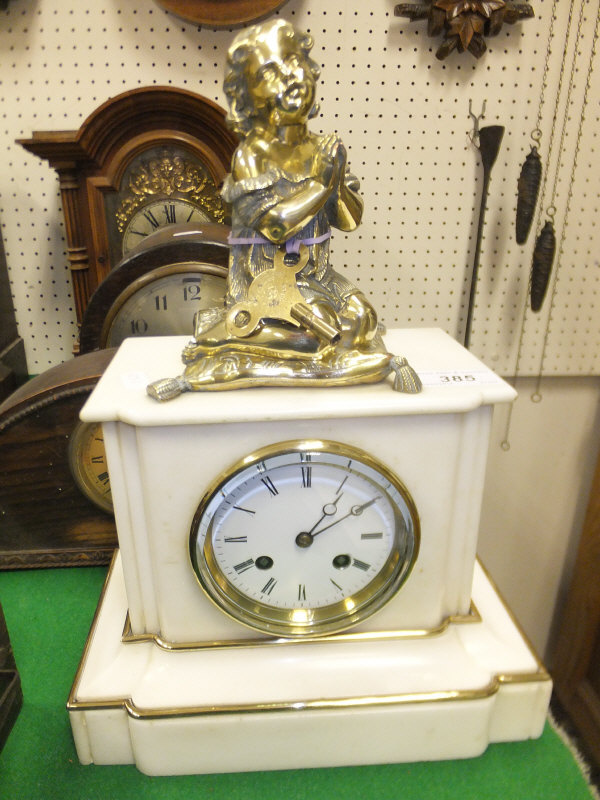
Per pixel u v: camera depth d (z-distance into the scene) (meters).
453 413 0.68
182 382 0.67
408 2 1.19
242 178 0.62
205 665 0.75
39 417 0.91
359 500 0.70
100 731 0.72
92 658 0.76
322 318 0.67
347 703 0.71
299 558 0.73
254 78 0.59
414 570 0.76
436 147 1.30
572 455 1.66
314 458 0.67
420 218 1.36
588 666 1.52
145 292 1.05
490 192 1.35
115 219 1.19
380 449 0.69
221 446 0.67
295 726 0.72
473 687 0.73
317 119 1.27
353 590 0.76
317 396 0.67
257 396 0.67
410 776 0.74
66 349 1.43
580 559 1.57
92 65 1.22
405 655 0.76
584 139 1.31
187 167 1.17
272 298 0.67
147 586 0.75
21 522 1.00
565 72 1.26
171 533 0.71
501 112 1.28
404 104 1.27
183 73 1.23
